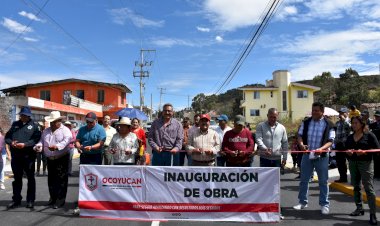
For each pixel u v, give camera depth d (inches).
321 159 291.7
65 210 302.7
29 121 315.3
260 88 2170.3
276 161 300.5
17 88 1850.4
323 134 292.2
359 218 279.9
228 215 270.7
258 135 303.4
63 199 315.6
